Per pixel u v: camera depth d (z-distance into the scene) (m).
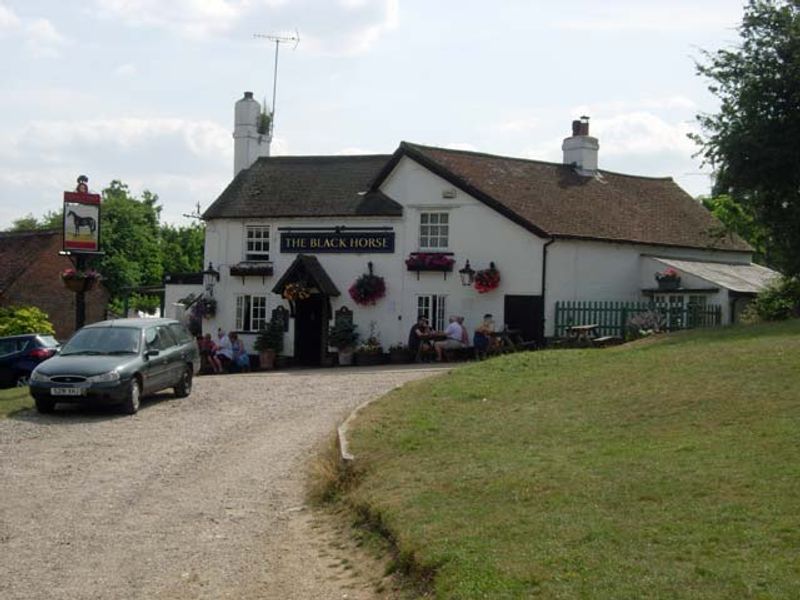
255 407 20.08
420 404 16.31
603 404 14.24
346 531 10.98
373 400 17.41
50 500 12.93
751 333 19.72
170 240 72.00
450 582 8.09
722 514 8.57
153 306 62.09
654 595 7.11
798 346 16.08
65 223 24.08
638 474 10.16
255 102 38.09
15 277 47.28
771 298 30.41
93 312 52.19
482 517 9.64
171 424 18.41
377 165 35.78
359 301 33.00
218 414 19.39
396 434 14.19
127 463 15.10
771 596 6.84
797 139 29.20
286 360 33.94
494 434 13.48
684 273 32.88
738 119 30.16
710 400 13.19
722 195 33.22
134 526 11.67
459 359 30.97
